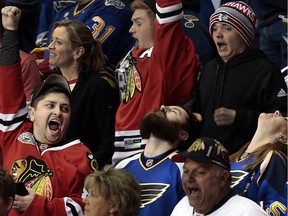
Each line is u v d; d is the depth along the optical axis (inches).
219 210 439.8
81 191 494.6
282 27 634.8
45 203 480.7
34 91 520.7
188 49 554.3
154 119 505.0
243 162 485.1
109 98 574.6
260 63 524.7
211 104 531.2
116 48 624.1
